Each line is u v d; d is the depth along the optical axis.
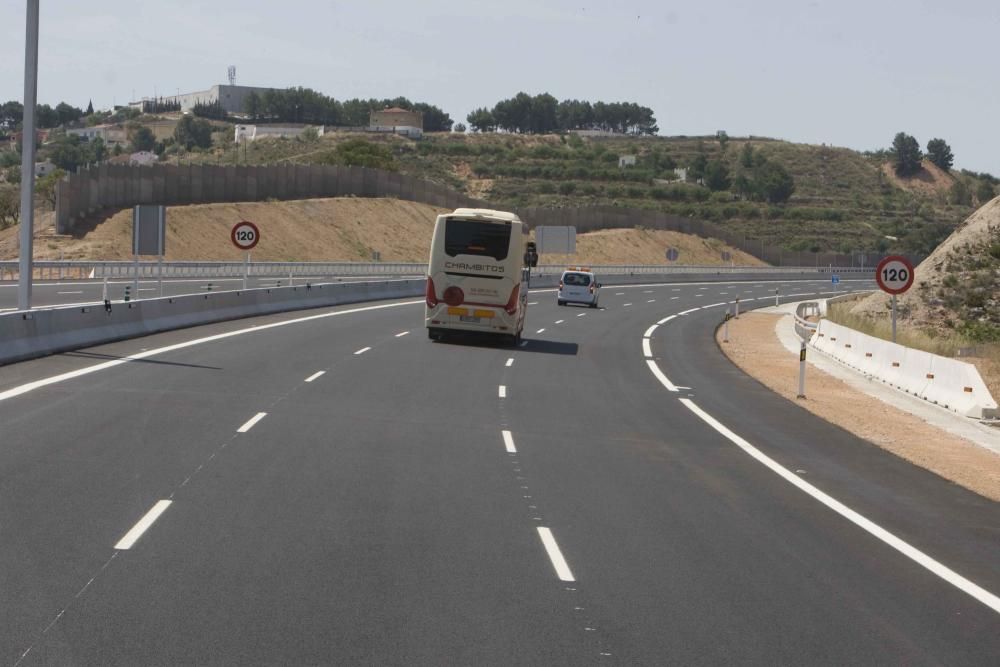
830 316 53.84
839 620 8.76
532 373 27.97
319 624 8.02
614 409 22.05
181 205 91.44
